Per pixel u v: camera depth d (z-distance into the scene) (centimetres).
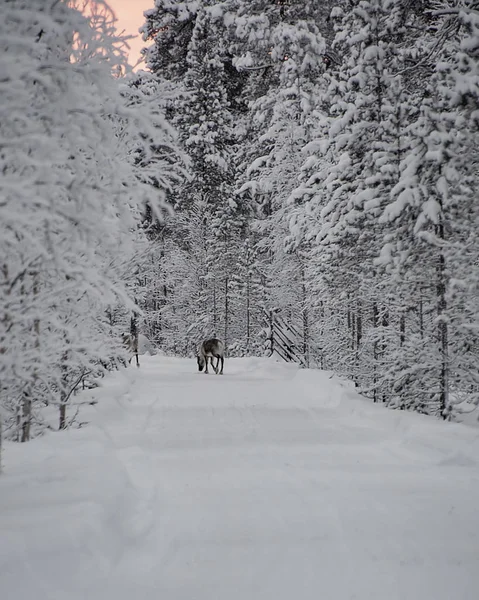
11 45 454
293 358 3100
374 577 399
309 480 663
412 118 1575
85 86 549
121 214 521
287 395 1568
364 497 589
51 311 581
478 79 1225
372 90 1720
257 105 3853
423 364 1215
